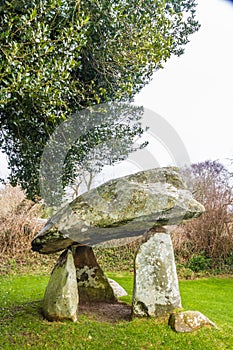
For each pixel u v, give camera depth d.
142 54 2.97
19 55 2.16
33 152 3.23
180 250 8.33
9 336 3.10
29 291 5.21
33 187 3.63
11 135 3.29
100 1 2.72
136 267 3.82
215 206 8.32
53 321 3.49
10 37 2.25
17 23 2.19
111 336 3.22
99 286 4.66
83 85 3.12
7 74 2.04
